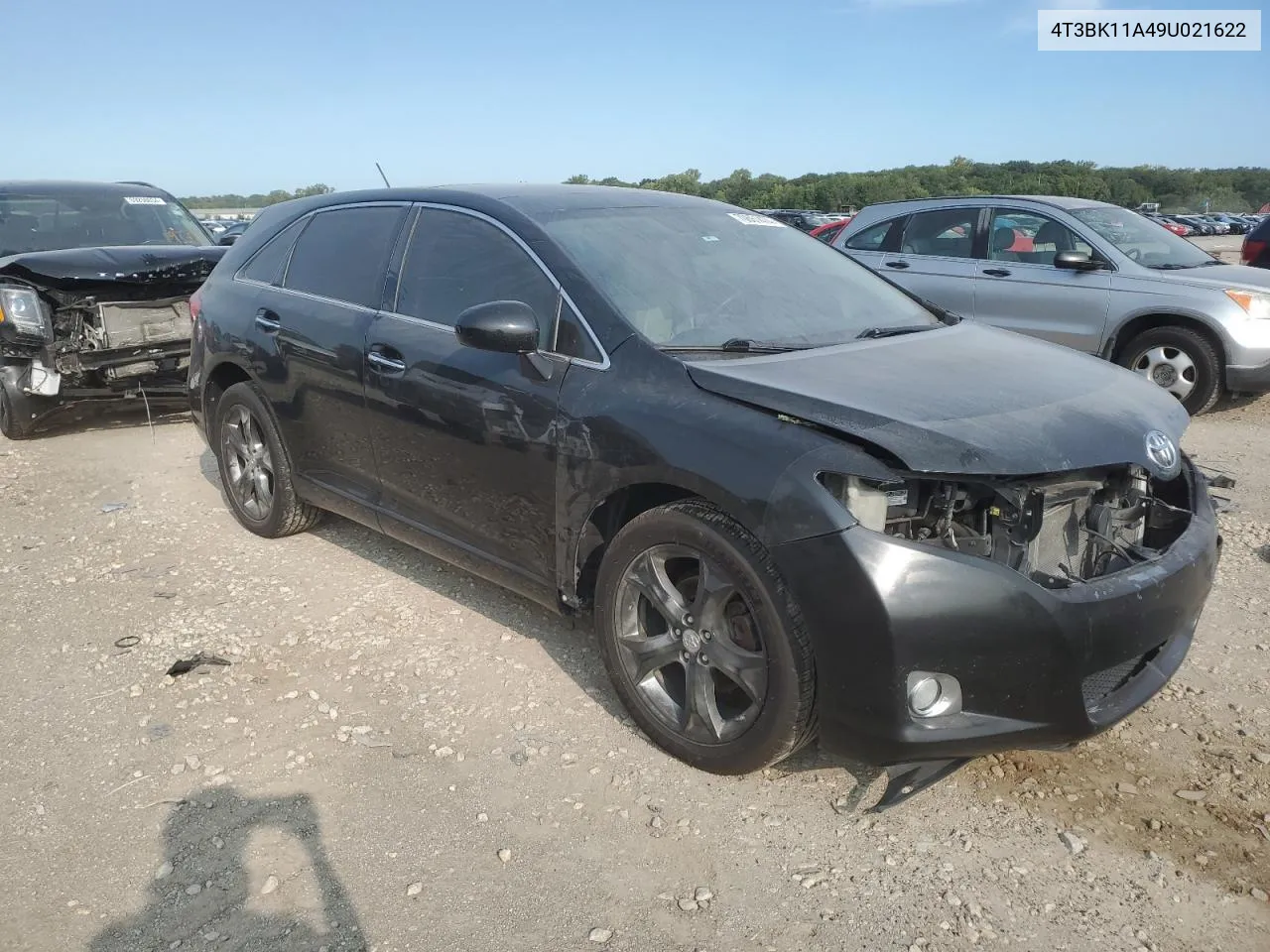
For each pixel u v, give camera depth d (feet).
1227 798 9.60
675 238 12.57
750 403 9.34
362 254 14.26
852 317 12.41
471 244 12.55
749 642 9.33
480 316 10.48
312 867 8.75
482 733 10.77
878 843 8.98
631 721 10.89
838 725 8.76
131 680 12.05
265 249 16.46
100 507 18.86
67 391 23.40
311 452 14.99
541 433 10.87
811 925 8.04
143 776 10.09
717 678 9.99
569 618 11.87
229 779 10.01
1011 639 8.30
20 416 23.54
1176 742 10.56
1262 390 24.97
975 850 8.89
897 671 8.34
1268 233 33.14
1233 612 13.73
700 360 10.19
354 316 13.80
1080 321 26.45
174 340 23.97
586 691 11.58
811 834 9.11
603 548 10.96
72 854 8.96
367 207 14.61
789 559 8.60
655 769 10.06
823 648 8.59
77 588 14.90
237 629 13.38
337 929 8.03
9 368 23.30
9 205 27.45
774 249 13.41
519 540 11.60
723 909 8.21
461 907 8.26
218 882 8.59
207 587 14.84
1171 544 9.63
